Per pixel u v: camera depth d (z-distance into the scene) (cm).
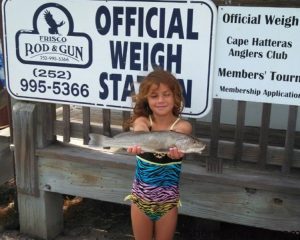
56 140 394
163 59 319
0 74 464
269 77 301
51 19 341
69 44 341
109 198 373
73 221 441
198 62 311
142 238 301
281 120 426
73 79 347
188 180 342
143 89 275
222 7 299
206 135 386
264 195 324
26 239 406
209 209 343
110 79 337
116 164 356
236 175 328
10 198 471
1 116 488
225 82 312
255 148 324
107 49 332
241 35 300
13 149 396
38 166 389
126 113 346
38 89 361
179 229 422
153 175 279
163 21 312
